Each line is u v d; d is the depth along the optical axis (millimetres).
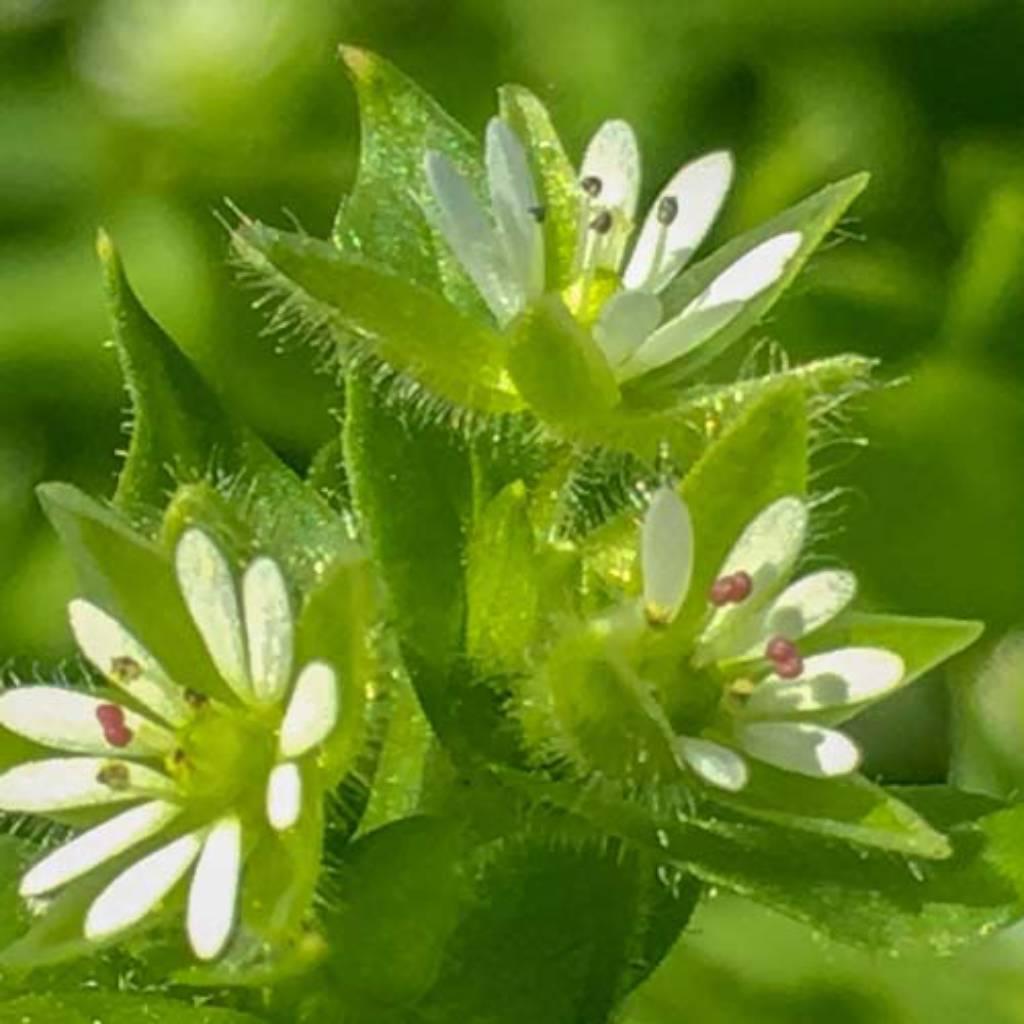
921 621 69
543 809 69
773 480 68
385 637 68
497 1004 69
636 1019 92
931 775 100
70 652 103
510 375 70
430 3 114
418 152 75
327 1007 69
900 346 103
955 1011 92
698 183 73
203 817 68
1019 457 102
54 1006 69
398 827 68
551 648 68
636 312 70
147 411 72
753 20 113
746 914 93
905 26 114
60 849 68
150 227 109
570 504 72
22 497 106
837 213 72
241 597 68
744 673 69
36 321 106
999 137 113
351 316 70
